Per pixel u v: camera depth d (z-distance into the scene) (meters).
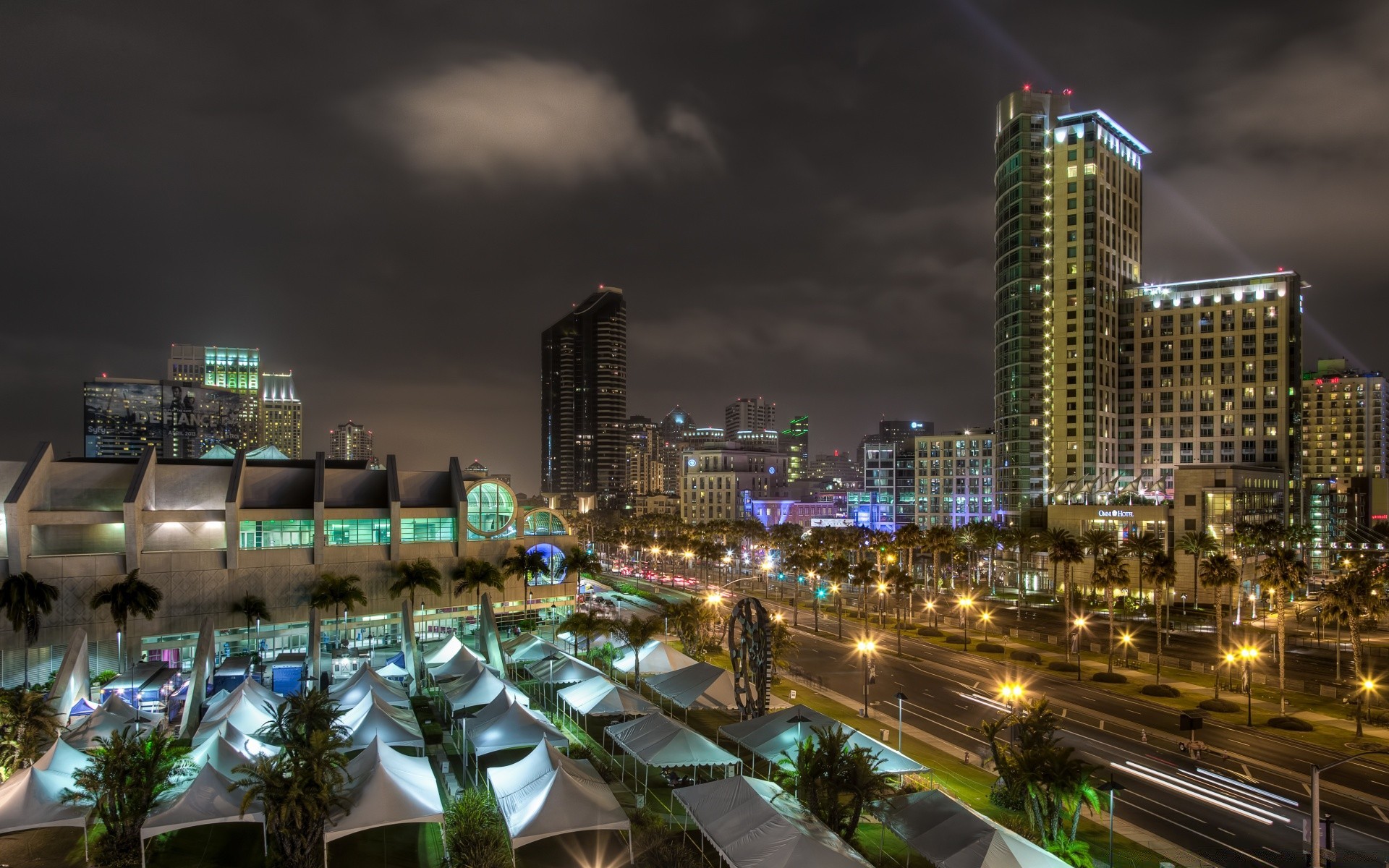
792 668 98.12
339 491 121.19
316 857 46.38
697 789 48.47
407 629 99.00
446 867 44.69
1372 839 50.53
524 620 123.56
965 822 41.56
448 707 81.62
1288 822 52.94
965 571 192.75
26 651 87.19
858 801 46.84
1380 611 88.94
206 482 110.44
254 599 101.12
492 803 50.81
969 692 89.19
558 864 45.41
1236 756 66.94
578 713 78.62
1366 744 70.38
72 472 101.31
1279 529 157.62
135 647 95.75
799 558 148.25
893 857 47.38
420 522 120.44
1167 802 56.19
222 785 47.31
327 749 45.94
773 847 39.84
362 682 73.06
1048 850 44.53
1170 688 88.12
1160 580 94.19
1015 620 145.62
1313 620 141.38
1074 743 69.69
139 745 49.84
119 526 101.06
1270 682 95.25
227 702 67.88
